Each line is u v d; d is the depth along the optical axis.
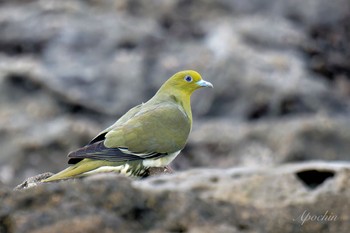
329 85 22.48
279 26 23.45
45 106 19.61
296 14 24.67
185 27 23.30
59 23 21.86
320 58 23.36
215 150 18.72
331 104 20.97
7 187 6.86
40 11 22.36
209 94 20.38
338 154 18.62
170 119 10.55
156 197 6.89
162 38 21.91
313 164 8.97
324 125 18.92
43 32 21.67
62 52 21.16
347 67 23.47
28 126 18.72
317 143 18.69
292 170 8.83
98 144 9.98
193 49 21.62
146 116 10.46
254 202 8.18
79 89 20.17
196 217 6.88
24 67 20.34
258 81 20.58
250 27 23.05
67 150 18.09
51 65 20.73
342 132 18.91
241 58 21.19
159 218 6.82
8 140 18.30
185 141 10.62
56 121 18.92
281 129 18.95
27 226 6.50
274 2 24.70
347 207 8.20
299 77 21.19
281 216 7.58
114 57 21.09
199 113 20.17
